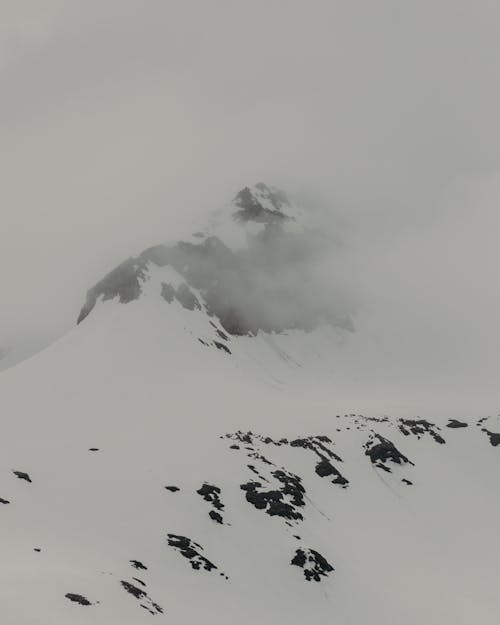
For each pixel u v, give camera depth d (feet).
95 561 182.29
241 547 233.35
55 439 303.89
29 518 204.23
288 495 284.61
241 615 187.83
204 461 294.25
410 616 222.48
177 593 184.55
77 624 130.62
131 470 269.03
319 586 225.97
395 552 272.51
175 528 227.81
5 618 121.80
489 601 247.29
